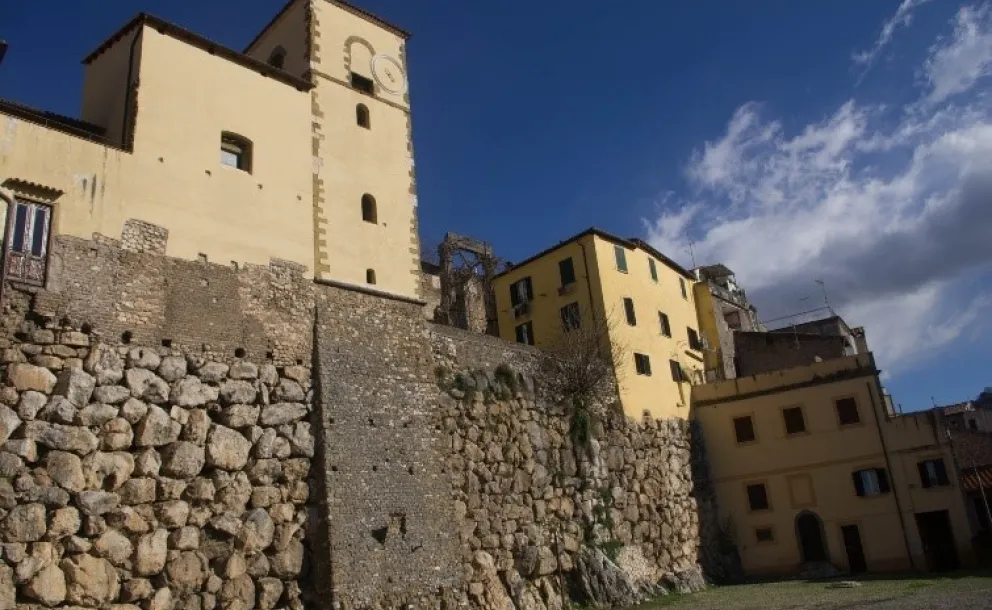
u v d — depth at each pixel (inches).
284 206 1079.6
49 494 770.8
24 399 781.9
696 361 1994.3
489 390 1298.0
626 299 1777.8
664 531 1584.6
